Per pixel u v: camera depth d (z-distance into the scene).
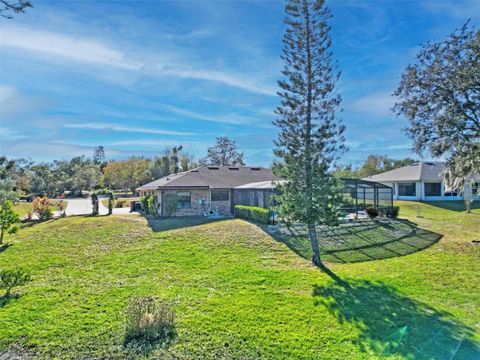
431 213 26.34
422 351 6.29
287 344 6.50
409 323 7.43
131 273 10.98
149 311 7.20
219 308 8.12
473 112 14.39
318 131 12.91
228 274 10.82
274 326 7.21
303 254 13.55
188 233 16.64
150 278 10.48
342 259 13.02
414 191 34.22
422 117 15.91
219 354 6.16
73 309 8.09
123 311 7.96
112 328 7.12
